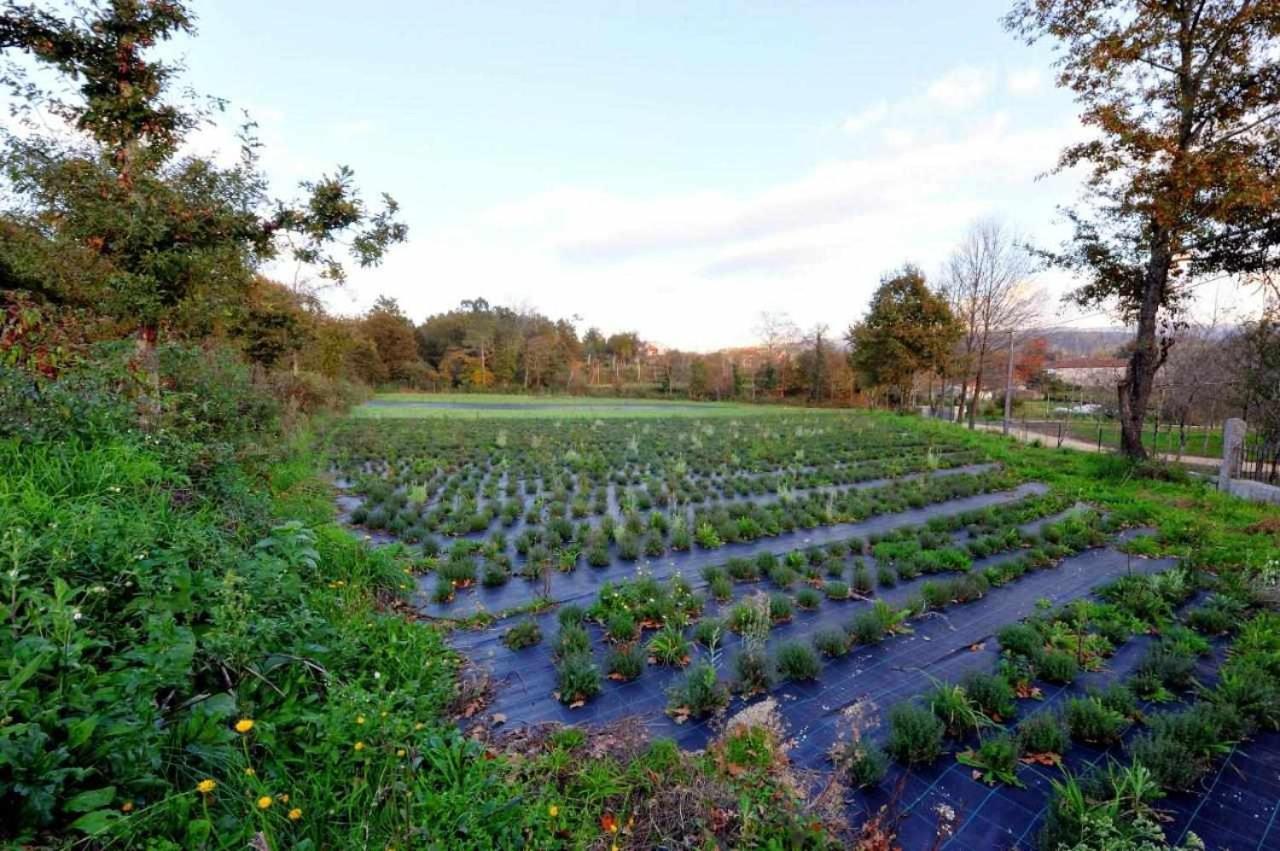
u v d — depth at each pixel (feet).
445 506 27.25
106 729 6.00
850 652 13.62
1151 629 14.79
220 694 7.65
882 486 34.65
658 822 7.59
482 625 14.89
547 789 7.90
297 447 37.27
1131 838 7.34
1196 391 58.80
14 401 11.71
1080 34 35.99
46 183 19.12
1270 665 12.34
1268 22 30.76
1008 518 25.59
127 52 18.80
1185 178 30.96
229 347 28.84
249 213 20.88
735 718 9.99
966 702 10.60
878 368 96.12
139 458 12.81
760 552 21.08
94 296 19.13
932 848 7.76
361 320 145.28
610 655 12.64
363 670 9.99
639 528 24.44
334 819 6.88
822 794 8.04
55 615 6.47
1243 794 8.87
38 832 5.30
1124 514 26.53
